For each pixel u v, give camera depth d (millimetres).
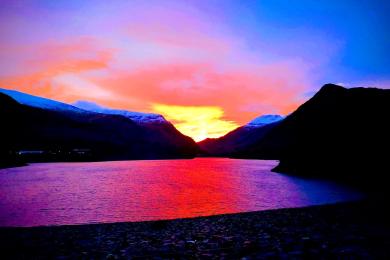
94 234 13891
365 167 76125
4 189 55156
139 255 9461
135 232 13891
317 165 94812
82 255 9867
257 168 144375
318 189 56938
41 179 78500
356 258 7527
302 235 10742
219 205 36844
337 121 114000
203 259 8484
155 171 118062
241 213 18281
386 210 15836
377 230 11047
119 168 141750
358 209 16625
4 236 13828
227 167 154875
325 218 14383
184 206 35750
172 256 9062
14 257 9922
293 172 101875
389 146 80812
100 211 32125
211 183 68625
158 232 13516
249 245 9758
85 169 130750
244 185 64250
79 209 33406
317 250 8500
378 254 7781
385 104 107312
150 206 35750
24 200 41062
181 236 12242
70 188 57156
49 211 32250
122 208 34281
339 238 9906
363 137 93188
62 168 139375
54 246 11477
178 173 106312
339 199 42906
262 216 16359
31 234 14258
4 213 30906
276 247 9203
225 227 13734
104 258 9336
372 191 52562
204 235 12141
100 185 63000
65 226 16625
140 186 61281
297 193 50000
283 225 13180
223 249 9484
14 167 146750
